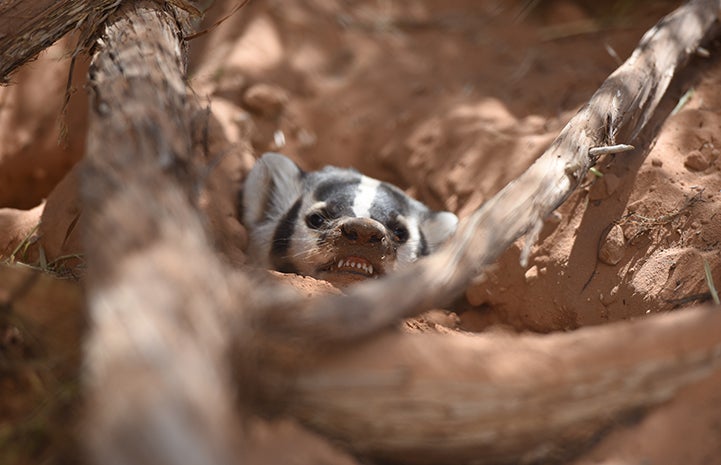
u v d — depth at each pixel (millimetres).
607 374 5227
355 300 5133
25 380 5430
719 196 9148
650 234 9172
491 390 5098
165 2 7789
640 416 5484
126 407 3943
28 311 5742
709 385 5480
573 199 9781
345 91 13484
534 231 6406
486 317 10297
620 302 9109
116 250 4695
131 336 4195
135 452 3834
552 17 15102
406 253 10898
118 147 5438
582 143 7645
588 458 5406
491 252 6109
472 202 11570
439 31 14984
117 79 6301
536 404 5188
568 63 13484
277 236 10938
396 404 5117
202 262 4844
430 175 12273
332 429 5250
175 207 5129
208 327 4484
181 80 6770
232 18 13953
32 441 5113
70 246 9344
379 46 14375
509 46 14430
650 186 9422
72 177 9961
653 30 9812
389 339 5234
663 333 5328
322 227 10680
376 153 12914
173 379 4059
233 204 11523
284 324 5004
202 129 7328
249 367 4902
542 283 9727
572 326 9469
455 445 5309
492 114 12430
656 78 9172
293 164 11641
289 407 5168
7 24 7184
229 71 13148
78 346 5355
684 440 5344
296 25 14234
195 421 3965
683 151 9680
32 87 12055
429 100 13188
